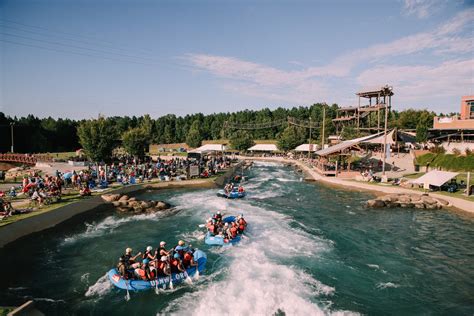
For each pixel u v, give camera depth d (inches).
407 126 3631.9
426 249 818.2
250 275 665.0
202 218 1064.8
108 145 1732.3
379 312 538.0
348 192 1585.9
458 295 594.2
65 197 1158.3
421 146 2522.1
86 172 1501.0
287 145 4003.4
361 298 581.9
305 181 1973.4
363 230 968.9
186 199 1347.2
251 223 1013.2
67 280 636.1
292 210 1207.6
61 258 735.7
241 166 2878.9
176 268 642.2
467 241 876.0
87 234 896.3
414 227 998.4
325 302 566.6
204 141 5487.2
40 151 3462.1
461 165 1876.2
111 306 552.4
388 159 2364.7
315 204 1311.5
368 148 2778.1
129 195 1379.2
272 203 1322.6
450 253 792.9
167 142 5669.3
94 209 1109.1
